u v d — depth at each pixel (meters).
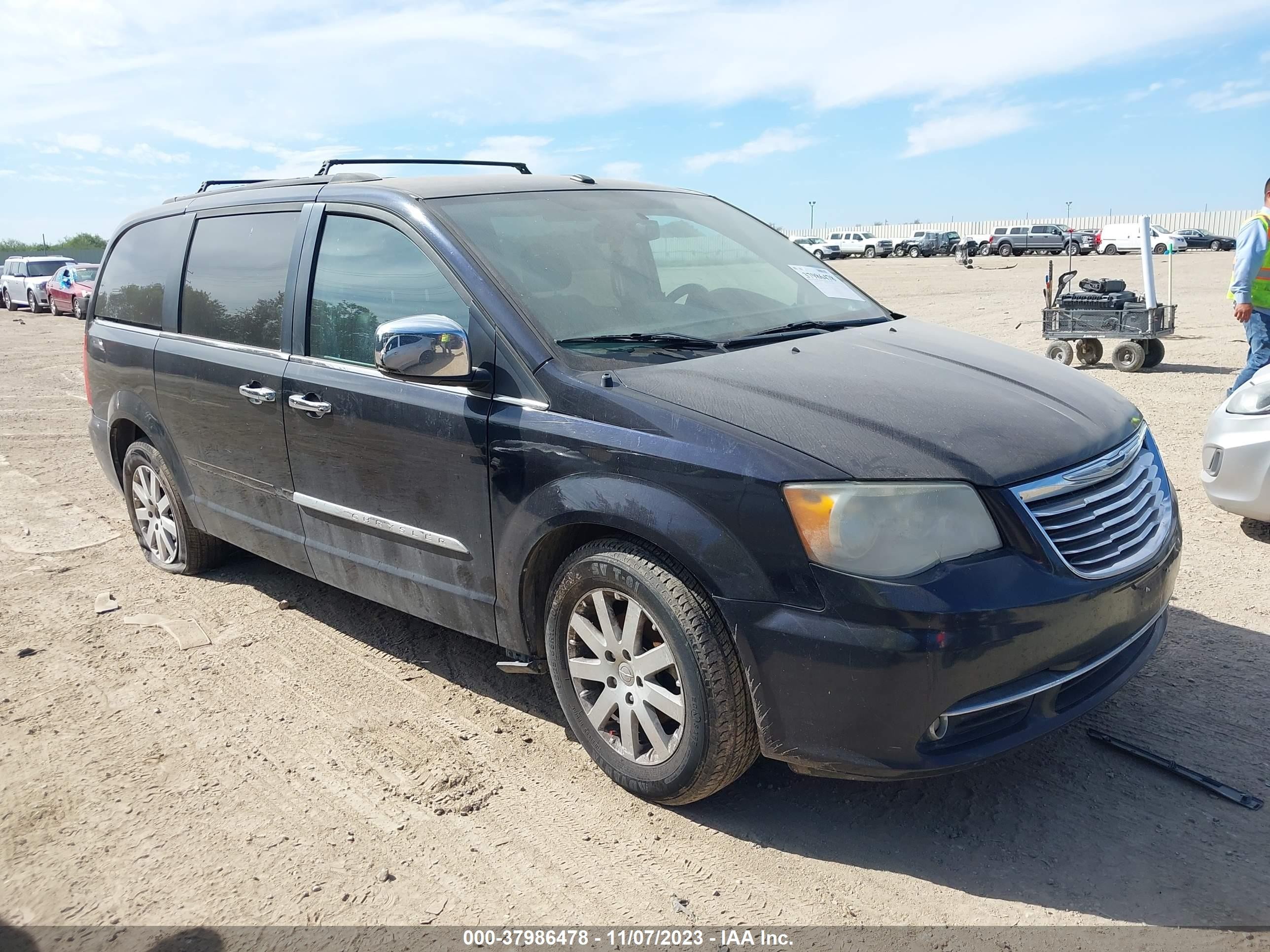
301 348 3.89
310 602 4.74
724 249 4.09
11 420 10.09
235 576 5.12
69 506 6.62
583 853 2.79
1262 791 2.92
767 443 2.62
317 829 2.93
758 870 2.69
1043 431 2.80
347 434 3.62
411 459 3.39
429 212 3.49
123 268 5.20
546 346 3.09
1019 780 3.05
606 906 2.56
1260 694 3.46
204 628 4.45
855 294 4.22
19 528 6.10
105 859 2.82
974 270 36.72
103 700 3.79
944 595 2.44
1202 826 2.79
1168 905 2.48
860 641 2.46
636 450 2.78
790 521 2.53
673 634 2.73
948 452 2.60
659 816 2.96
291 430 3.88
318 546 3.96
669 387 2.89
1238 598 4.27
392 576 3.64
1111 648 2.74
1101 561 2.69
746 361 3.11
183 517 4.91
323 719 3.60
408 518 3.49
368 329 3.62
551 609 3.12
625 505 2.78
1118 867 2.63
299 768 3.27
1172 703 3.43
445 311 3.34
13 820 3.02
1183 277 26.27
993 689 2.51
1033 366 3.43
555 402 2.99
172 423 4.67
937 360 3.31
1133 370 10.47
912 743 2.50
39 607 4.76
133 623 4.54
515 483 3.06
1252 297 7.16
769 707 2.64
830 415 2.73
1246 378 7.40
